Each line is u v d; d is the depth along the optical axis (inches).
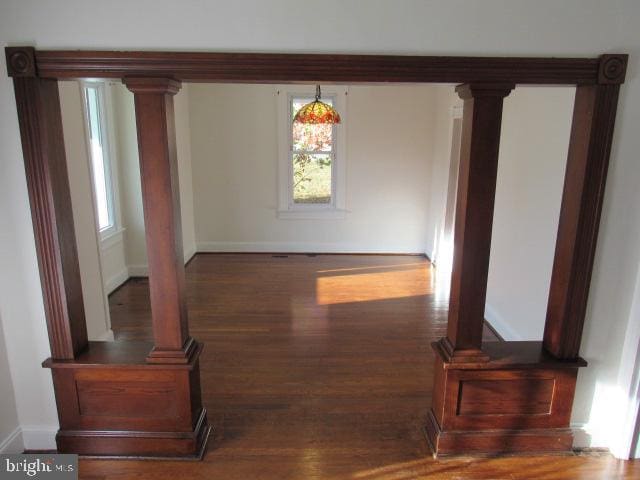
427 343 140.9
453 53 75.3
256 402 108.8
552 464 89.1
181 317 85.3
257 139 233.9
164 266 81.7
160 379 86.3
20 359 87.1
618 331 87.2
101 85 174.2
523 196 130.6
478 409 89.7
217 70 74.6
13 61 72.2
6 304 84.0
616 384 90.1
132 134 188.2
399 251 248.7
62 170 80.9
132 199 194.7
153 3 72.8
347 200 241.9
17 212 79.9
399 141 235.1
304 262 231.3
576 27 74.4
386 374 122.0
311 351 135.0
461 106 188.5
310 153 238.4
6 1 71.8
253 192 240.8
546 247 116.7
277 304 173.0
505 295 143.4
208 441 94.6
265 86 227.3
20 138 76.5
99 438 88.8
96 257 127.8
